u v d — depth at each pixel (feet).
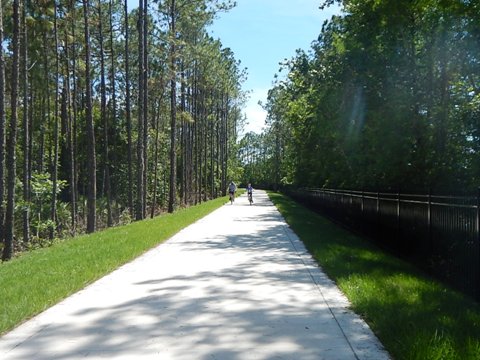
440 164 43.70
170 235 58.59
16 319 21.18
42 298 24.94
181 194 184.14
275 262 38.40
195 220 82.99
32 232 93.61
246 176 436.35
